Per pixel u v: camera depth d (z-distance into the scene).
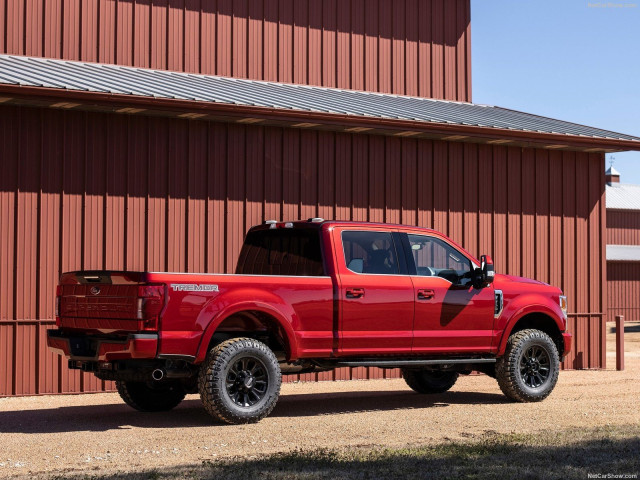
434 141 16.03
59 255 12.91
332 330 10.46
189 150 13.91
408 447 8.34
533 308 12.02
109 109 13.05
